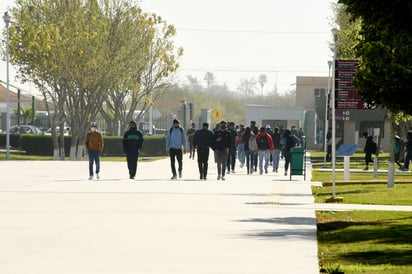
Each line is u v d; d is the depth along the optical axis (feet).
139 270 71.26
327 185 190.49
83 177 212.02
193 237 93.09
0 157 373.61
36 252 80.79
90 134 203.51
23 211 120.47
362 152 449.06
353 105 152.56
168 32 466.29
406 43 107.96
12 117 588.09
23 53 365.40
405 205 139.74
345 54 244.83
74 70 364.17
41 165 282.56
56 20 371.15
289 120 524.52
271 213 122.42
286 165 239.09
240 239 91.81
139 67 442.91
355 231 101.91
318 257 79.71
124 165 288.10
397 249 85.87
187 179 208.95
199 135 209.97
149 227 102.01
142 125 570.87
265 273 70.44
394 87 115.75
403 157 333.83
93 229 99.45
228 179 213.25
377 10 91.04
